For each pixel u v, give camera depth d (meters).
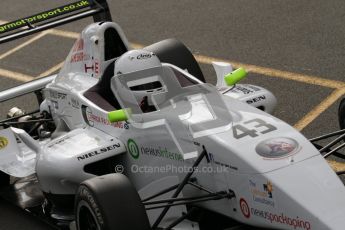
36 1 22.19
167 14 19.36
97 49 11.06
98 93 10.69
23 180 12.03
